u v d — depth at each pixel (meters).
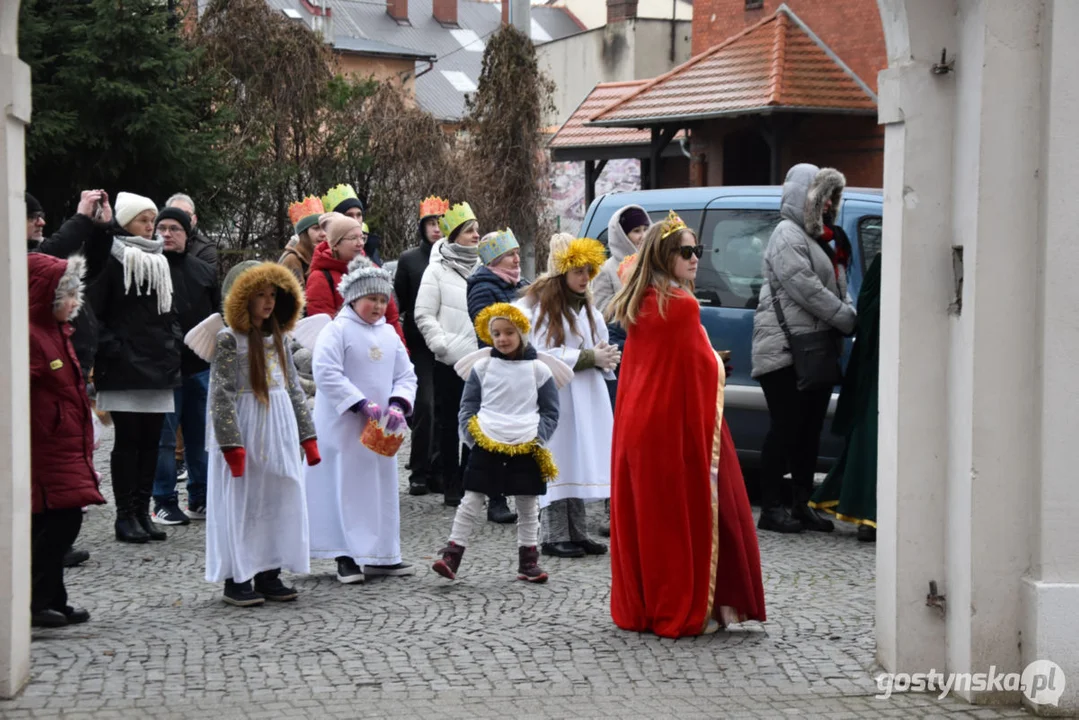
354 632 6.47
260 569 7.05
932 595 5.61
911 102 5.49
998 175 5.28
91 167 21.05
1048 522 5.30
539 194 24.12
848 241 9.02
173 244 9.05
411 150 23.80
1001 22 5.23
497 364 7.51
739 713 5.25
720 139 25.31
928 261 5.54
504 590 7.42
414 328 10.65
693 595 6.35
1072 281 5.26
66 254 7.20
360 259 8.11
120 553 8.43
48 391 6.35
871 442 8.55
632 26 46.12
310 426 7.27
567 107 47.97
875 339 8.48
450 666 5.87
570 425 8.30
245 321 6.98
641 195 10.59
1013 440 5.36
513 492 7.47
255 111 23.41
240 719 5.10
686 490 6.36
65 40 21.00
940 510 5.61
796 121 23.83
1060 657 5.26
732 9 28.75
